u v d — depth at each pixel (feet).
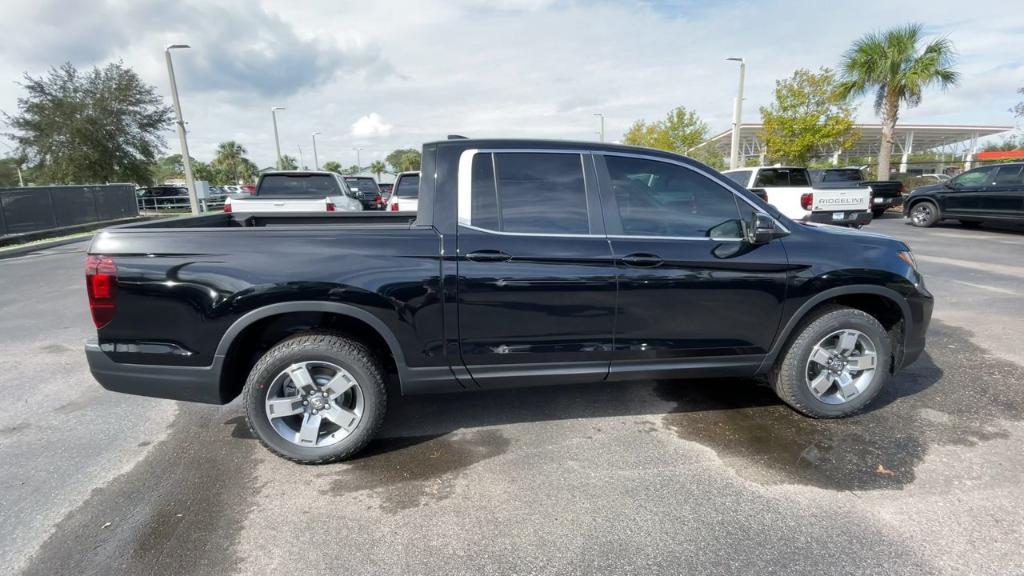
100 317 9.09
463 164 10.03
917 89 56.85
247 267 9.12
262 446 10.68
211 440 10.94
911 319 11.31
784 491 8.89
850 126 66.59
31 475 9.66
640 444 10.52
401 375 9.84
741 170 44.37
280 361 9.50
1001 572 7.02
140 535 8.00
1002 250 32.76
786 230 10.84
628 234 10.18
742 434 10.85
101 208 65.57
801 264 10.63
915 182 73.10
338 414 9.83
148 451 10.51
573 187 10.19
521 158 10.18
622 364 10.48
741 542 7.67
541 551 7.58
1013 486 8.87
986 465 9.52
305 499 8.90
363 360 9.70
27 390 13.61
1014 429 10.80
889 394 12.53
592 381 10.59
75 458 10.25
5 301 24.17
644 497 8.79
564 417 11.73
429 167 10.04
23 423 11.75
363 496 8.96
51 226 56.24
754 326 10.70
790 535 7.80
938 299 20.88
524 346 10.02
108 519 8.38
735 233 10.56
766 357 10.95
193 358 9.23
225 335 9.18
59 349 17.02
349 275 9.27
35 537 7.97
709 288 10.32
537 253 9.71
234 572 7.25
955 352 15.10
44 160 83.66
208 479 9.51
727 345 10.72
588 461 9.93
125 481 9.45
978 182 42.29
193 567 7.34
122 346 9.20
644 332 10.32
